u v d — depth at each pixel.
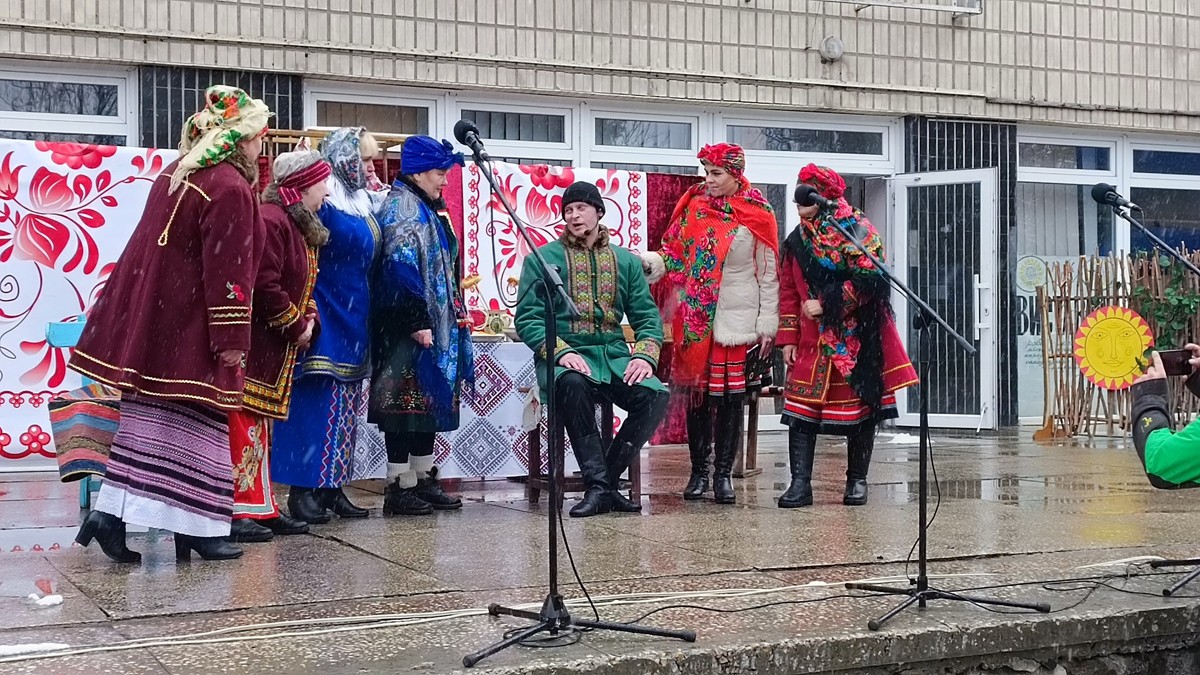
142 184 7.19
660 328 6.21
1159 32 12.29
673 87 10.27
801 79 10.75
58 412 5.10
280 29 9.03
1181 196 12.68
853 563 4.77
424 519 5.84
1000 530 5.57
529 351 6.75
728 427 6.46
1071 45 11.89
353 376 5.64
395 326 5.77
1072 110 11.91
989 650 3.90
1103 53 12.03
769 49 10.63
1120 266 10.43
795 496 6.29
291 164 5.11
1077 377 10.39
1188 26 12.44
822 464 8.41
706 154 6.41
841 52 10.87
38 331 7.01
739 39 10.51
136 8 8.63
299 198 5.14
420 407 5.79
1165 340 10.09
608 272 6.14
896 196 11.30
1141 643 4.18
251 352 5.05
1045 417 10.41
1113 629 4.08
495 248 7.81
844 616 3.94
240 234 4.45
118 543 4.57
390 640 3.57
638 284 6.21
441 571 4.55
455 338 5.89
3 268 6.93
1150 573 4.69
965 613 4.02
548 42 9.84
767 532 5.46
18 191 6.94
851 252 6.06
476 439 6.63
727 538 5.30
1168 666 4.23
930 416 11.31
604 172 8.09
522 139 9.98
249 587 4.25
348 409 5.67
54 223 7.02
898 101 11.16
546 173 7.95
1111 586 4.46
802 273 6.28
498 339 6.78
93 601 4.02
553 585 3.67
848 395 6.25
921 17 11.24
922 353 4.25
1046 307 10.45
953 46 11.39
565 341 6.08
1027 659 4.00
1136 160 12.49
